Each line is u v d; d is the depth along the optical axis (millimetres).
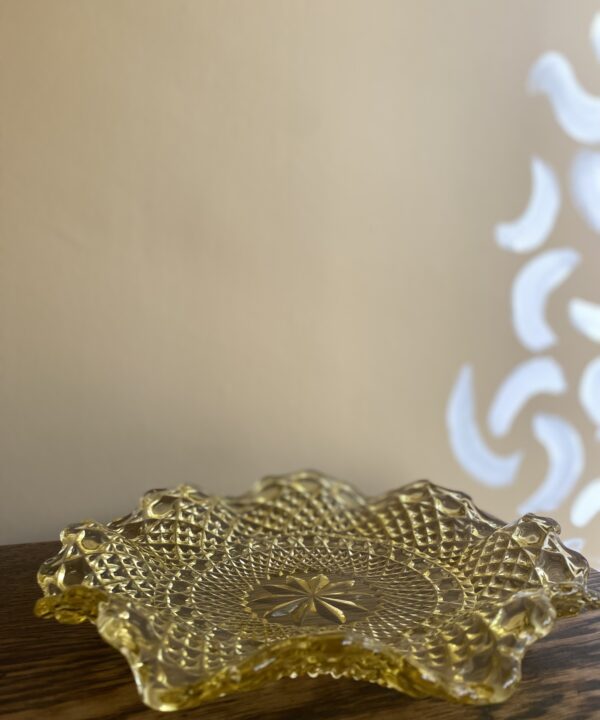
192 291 1090
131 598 742
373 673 606
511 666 595
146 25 1026
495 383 1260
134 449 1096
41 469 1061
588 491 1338
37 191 1008
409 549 902
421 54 1146
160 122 1046
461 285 1217
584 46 1226
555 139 1233
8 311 1019
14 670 702
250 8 1065
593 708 665
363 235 1155
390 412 1209
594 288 1292
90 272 1043
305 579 842
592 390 1315
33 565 945
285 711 656
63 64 998
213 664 639
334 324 1160
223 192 1084
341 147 1128
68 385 1056
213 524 927
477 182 1201
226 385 1124
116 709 647
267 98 1088
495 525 893
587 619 821
